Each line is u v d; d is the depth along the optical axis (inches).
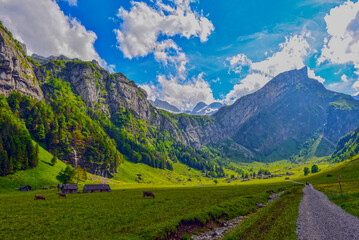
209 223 1353.3
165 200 2263.8
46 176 5556.1
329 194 2455.7
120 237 952.9
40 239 980.6
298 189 3663.9
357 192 2130.9
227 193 2913.4
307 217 1386.6
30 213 1581.0
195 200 2172.7
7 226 1192.2
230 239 1018.1
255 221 1336.1
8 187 4436.5
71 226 1194.6
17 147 5748.0
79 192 4288.9
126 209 1722.4
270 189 3496.6
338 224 1148.5
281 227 1155.9
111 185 6752.0
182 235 1119.0
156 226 1104.8
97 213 1552.7
